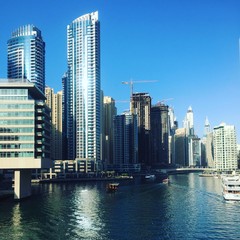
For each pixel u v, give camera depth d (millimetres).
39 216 149375
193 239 115312
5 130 194375
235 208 177375
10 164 192250
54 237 115812
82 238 114875
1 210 164000
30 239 113250
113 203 196125
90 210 168750
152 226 133000
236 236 119312
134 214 158250
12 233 120125
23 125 194875
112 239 114188
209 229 128875
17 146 193500
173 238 116375
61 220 142000
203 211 167875
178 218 149250
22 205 181625
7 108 195500
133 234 120625
